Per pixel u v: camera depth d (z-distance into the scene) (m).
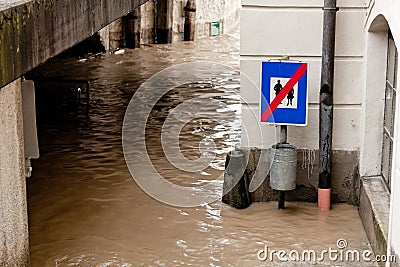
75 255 6.52
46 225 7.17
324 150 7.45
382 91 7.18
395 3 5.58
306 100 7.29
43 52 5.25
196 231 7.04
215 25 19.42
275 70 7.29
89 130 10.48
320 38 7.47
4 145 5.04
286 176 7.38
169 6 17.64
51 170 8.77
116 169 8.82
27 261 5.54
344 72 7.45
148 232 7.02
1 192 4.98
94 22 6.66
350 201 7.66
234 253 6.57
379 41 7.11
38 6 5.11
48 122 10.88
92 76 14.04
